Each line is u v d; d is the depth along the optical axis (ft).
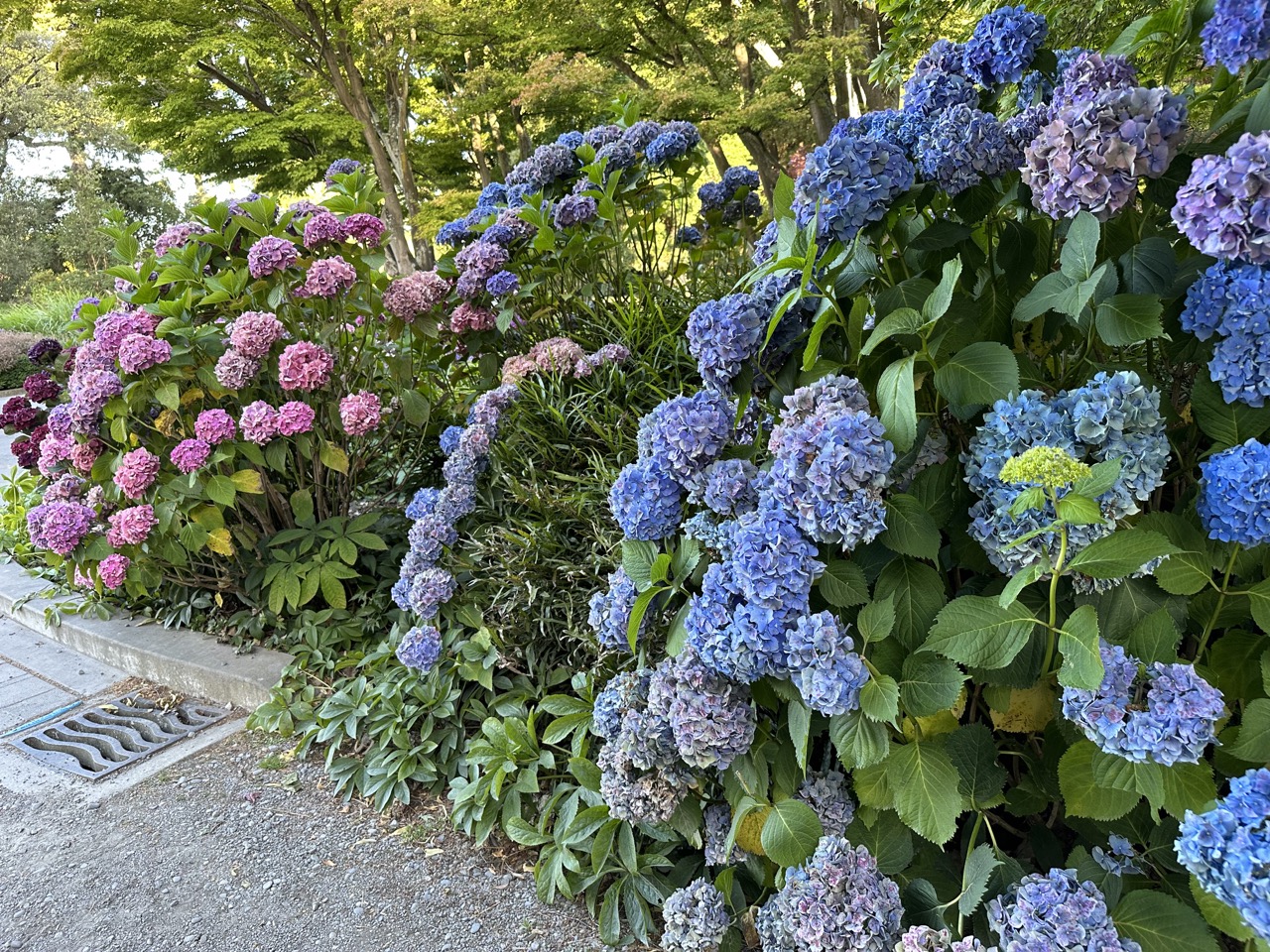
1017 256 4.76
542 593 7.84
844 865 4.35
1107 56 4.34
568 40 38.91
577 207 10.66
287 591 10.43
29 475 17.03
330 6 42.27
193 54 39.40
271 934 6.39
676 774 5.33
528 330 11.95
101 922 6.69
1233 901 3.26
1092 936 3.68
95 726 9.98
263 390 11.19
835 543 4.53
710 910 5.10
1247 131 3.73
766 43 36.68
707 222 12.56
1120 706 3.68
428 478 12.73
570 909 6.33
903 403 4.07
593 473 8.78
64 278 88.22
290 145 49.93
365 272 11.30
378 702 8.61
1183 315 4.00
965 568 5.09
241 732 9.52
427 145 52.31
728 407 5.28
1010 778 5.02
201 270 11.04
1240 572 4.09
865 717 4.26
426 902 6.57
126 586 11.38
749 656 4.37
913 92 5.19
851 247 4.74
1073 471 3.43
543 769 7.42
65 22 42.96
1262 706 3.72
